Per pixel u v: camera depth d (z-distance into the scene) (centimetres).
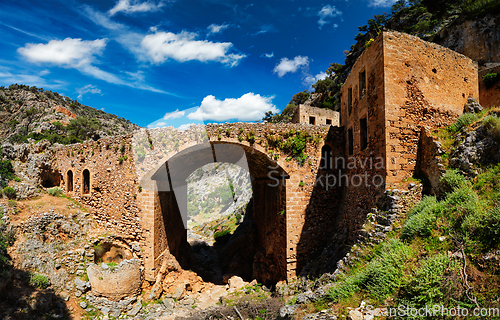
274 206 1639
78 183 1731
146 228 1405
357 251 941
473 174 854
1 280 1102
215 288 1578
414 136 1053
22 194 1594
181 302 1384
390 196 962
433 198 900
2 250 1229
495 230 602
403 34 1080
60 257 1366
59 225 1495
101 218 1586
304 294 890
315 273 1239
